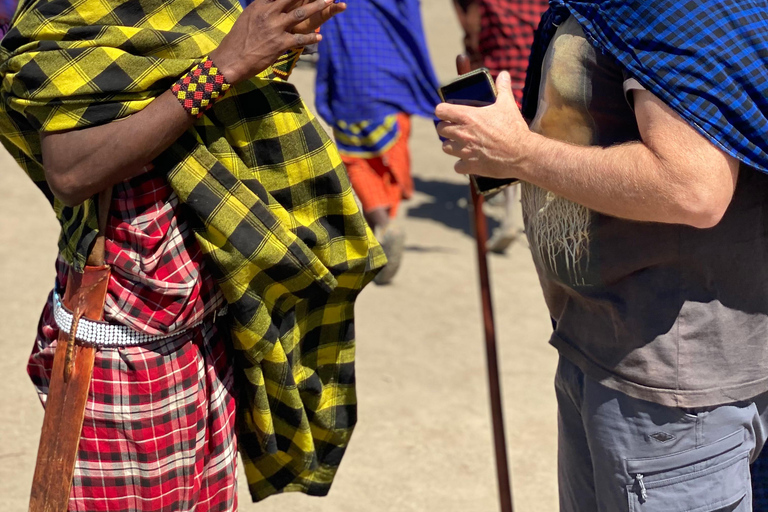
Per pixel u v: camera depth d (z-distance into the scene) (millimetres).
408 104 4668
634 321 1832
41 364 1957
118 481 1821
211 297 1858
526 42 4727
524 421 3549
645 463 1877
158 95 1695
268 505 2977
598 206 1720
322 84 4711
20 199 5773
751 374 1839
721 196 1614
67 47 1649
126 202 1750
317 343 2107
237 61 1655
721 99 1573
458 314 4523
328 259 1970
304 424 2041
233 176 1760
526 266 5254
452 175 7129
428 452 3314
